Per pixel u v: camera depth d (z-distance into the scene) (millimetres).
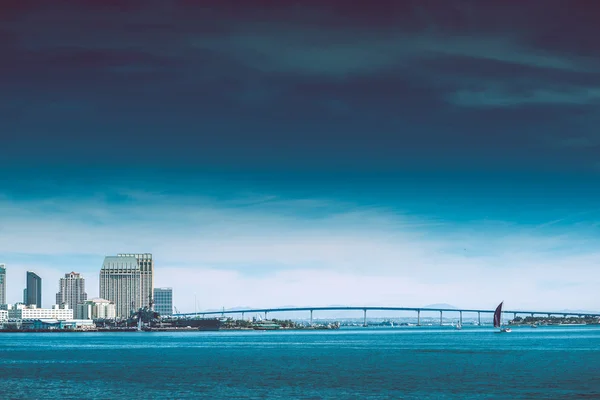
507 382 182000
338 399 154750
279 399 155500
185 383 186375
